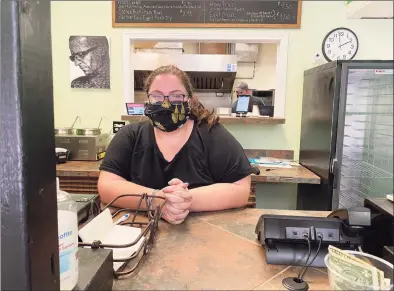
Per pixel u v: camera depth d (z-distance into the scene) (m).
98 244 0.63
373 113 2.32
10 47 0.34
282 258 0.74
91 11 2.68
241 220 1.05
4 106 0.34
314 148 2.38
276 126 2.76
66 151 2.46
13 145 0.35
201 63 2.89
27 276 0.36
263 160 2.67
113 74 2.75
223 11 2.60
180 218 1.00
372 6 2.26
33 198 0.37
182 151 1.35
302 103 2.68
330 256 0.61
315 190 2.36
